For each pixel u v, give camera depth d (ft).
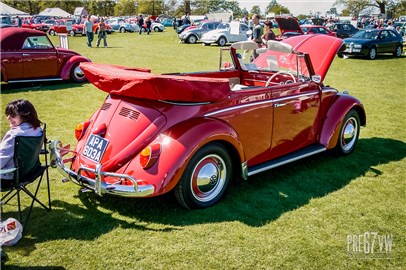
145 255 9.84
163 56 55.11
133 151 11.39
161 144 11.18
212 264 9.55
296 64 16.08
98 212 11.94
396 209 12.69
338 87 34.63
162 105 11.80
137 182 10.96
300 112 15.21
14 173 10.28
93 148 12.03
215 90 11.85
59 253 9.82
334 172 15.74
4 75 30.81
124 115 12.11
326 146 16.25
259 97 13.52
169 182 10.84
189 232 10.91
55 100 27.27
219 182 12.59
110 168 11.46
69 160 12.64
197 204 12.06
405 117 25.03
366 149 18.81
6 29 31.24
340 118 16.49
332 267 9.64
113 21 137.18
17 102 10.59
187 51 63.67
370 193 13.84
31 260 9.51
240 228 11.19
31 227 10.99
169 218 11.64
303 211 12.35
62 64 33.71
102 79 12.07
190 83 11.15
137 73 11.80
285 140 14.89
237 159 12.94
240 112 12.89
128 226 11.18
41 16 169.17
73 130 20.29
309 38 17.35
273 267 9.53
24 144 10.12
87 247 10.11
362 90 33.53
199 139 11.27
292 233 11.05
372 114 25.66
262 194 13.50
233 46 17.78
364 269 9.62
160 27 134.10
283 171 15.70
